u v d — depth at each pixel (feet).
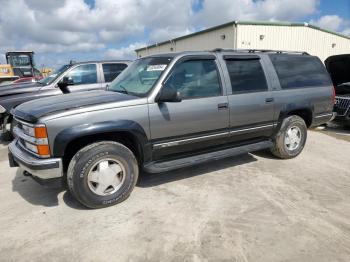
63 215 11.82
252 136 16.35
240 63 15.47
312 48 69.62
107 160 12.03
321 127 27.99
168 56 14.06
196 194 13.44
